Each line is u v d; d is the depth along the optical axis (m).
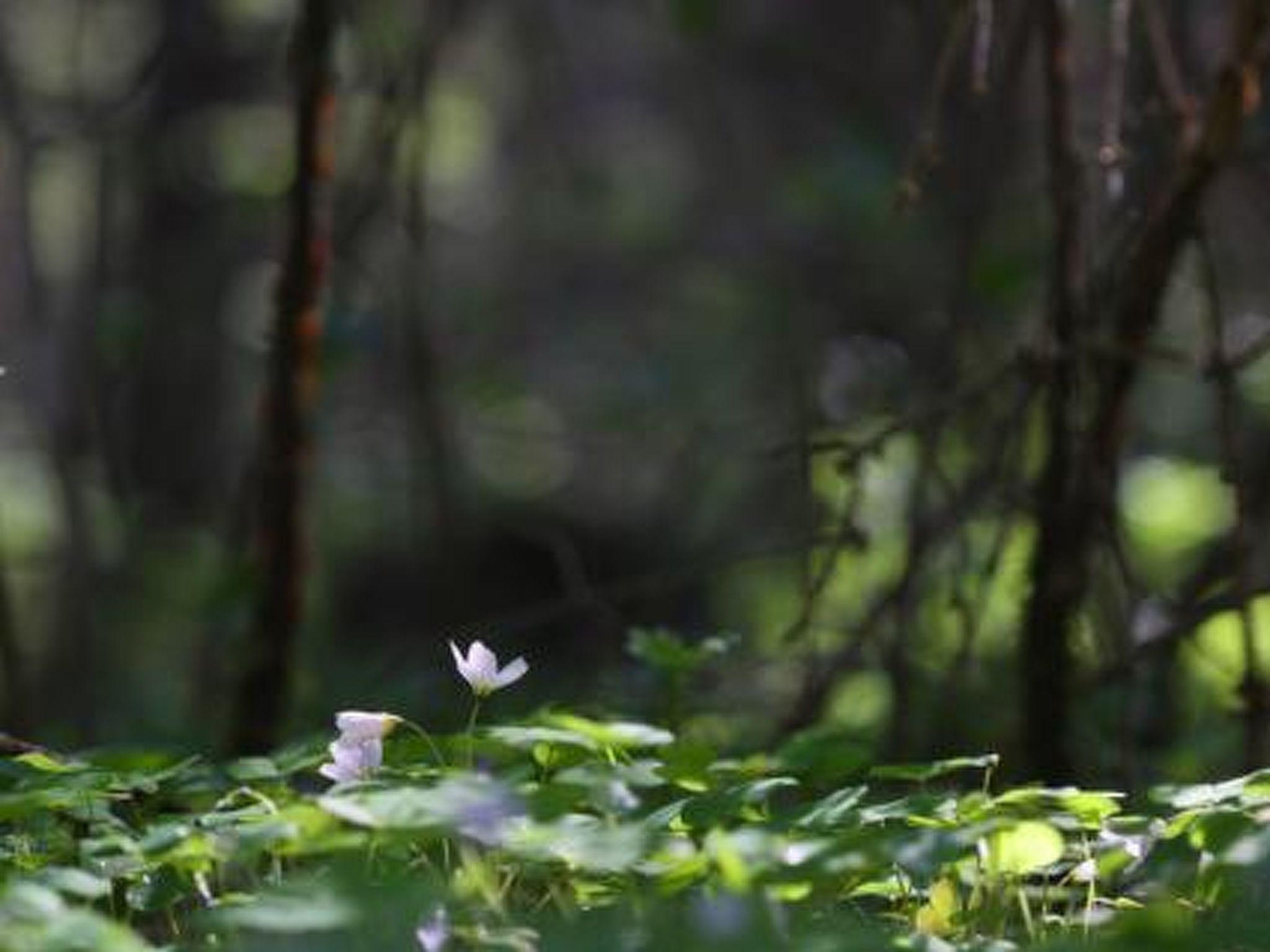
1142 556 17.28
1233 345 15.95
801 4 18.70
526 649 18.61
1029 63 12.56
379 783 5.53
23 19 19.70
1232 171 11.27
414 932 4.86
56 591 18.05
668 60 23.84
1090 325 9.27
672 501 19.95
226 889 6.49
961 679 9.91
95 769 6.27
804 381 13.77
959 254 11.12
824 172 15.66
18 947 4.57
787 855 5.18
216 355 20.75
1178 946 4.66
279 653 10.56
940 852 5.03
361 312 11.02
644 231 23.48
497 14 23.69
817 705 9.89
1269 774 5.89
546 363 23.61
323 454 16.94
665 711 8.91
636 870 5.36
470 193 28.50
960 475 12.76
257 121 19.42
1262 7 8.56
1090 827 5.94
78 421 15.59
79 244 18.81
